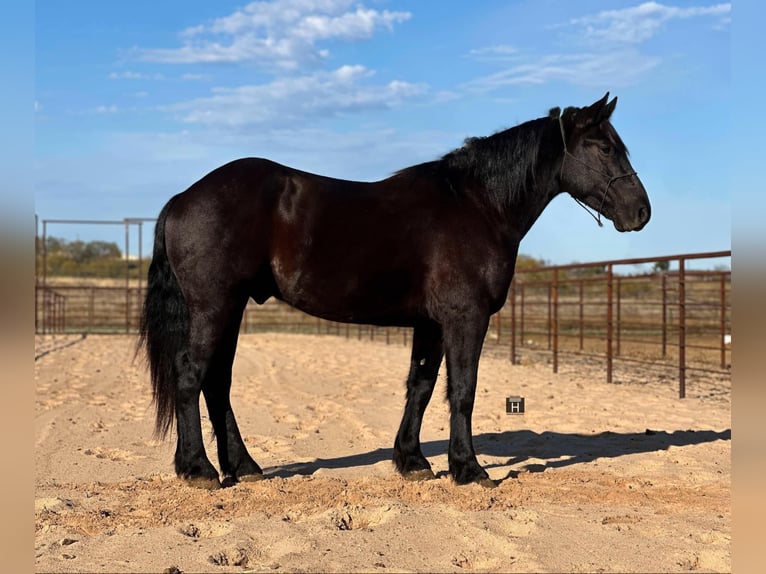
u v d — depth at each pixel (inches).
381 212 191.3
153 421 314.0
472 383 193.0
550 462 232.5
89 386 438.9
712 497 187.2
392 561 138.3
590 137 205.3
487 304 194.2
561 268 504.7
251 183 187.8
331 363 612.1
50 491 188.9
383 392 419.2
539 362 602.2
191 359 186.5
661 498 186.2
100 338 924.6
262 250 187.8
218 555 140.2
